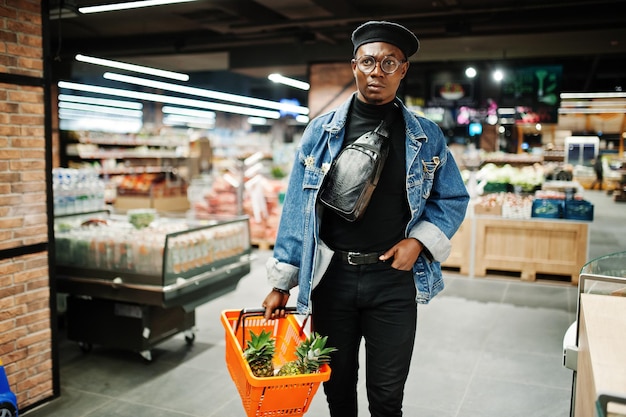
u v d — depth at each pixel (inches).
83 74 482.0
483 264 261.7
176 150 685.9
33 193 128.3
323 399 134.6
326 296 81.4
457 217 81.8
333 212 80.0
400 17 277.4
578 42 344.5
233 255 180.2
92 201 203.8
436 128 82.0
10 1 120.6
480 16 296.7
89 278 158.7
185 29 364.5
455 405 130.7
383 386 80.1
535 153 772.6
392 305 79.2
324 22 292.0
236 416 125.9
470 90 410.9
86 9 168.4
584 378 58.9
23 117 125.0
